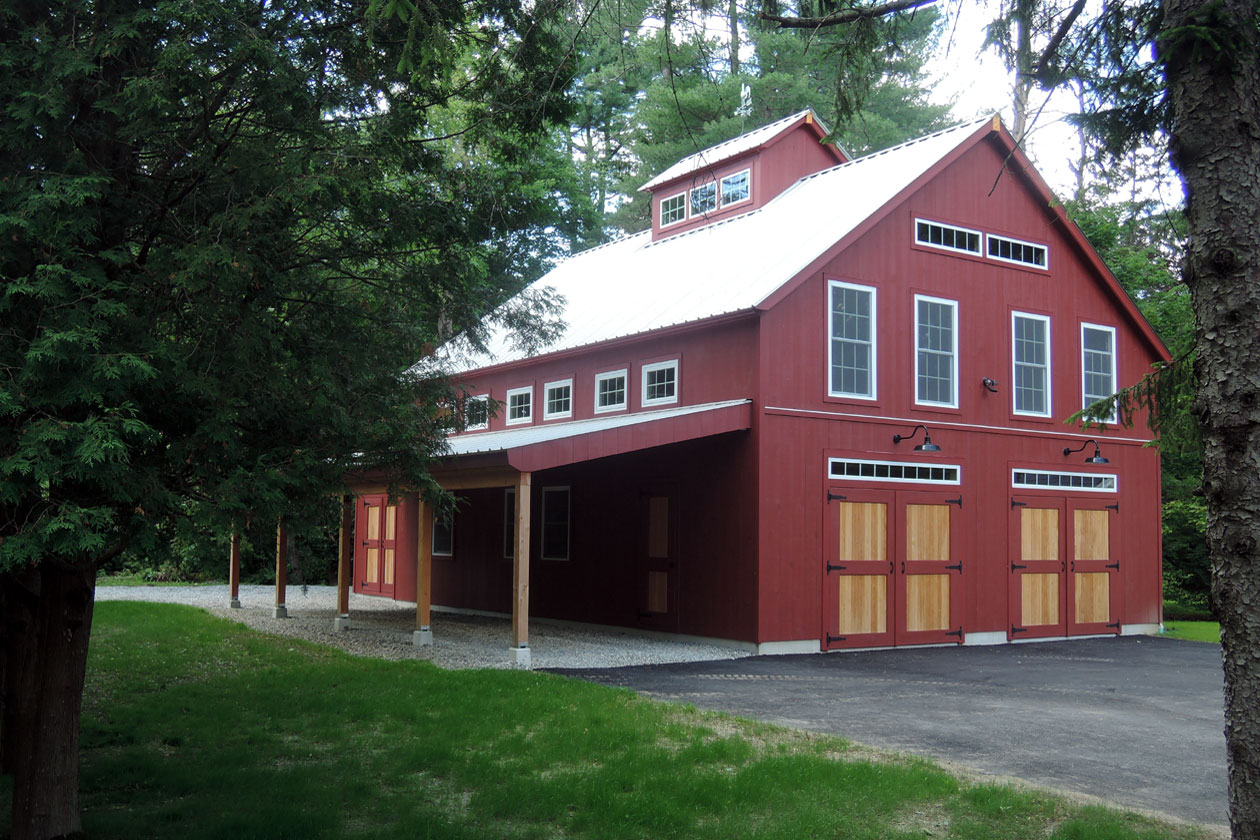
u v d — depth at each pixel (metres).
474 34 7.55
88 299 5.29
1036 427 18.44
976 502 17.50
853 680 12.54
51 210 5.14
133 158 6.21
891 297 16.83
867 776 7.26
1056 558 18.48
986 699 11.26
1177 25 4.96
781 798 6.80
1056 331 18.95
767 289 15.58
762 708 10.35
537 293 10.09
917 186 17.14
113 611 17.25
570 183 32.44
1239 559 4.68
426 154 7.65
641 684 11.74
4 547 4.79
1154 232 6.68
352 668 12.13
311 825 6.25
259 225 5.96
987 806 6.69
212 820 6.44
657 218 24.05
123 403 5.15
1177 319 25.95
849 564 15.93
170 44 5.58
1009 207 18.56
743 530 15.29
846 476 16.05
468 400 9.48
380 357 7.75
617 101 34.03
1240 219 4.79
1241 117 4.86
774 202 20.72
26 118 5.26
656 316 17.72
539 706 9.65
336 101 6.71
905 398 16.83
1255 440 4.67
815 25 6.27
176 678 11.52
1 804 6.99
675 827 6.30
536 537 20.06
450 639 16.09
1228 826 6.53
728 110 28.31
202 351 5.88
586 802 6.74
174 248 5.96
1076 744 8.95
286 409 6.67
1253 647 4.61
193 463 5.94
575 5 6.85
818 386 15.91
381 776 7.52
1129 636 19.11
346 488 8.09
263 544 6.69
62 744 6.11
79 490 5.39
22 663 7.20
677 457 16.69
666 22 6.54
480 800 6.80
